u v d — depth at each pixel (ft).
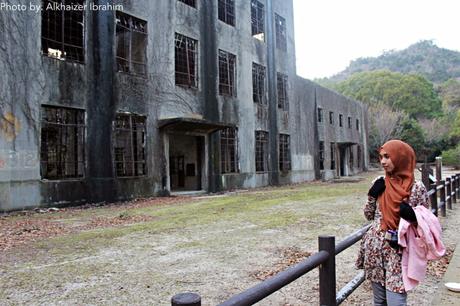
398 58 357.82
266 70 74.95
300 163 86.58
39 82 38.24
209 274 16.84
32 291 14.66
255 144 70.44
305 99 91.91
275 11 79.41
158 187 50.26
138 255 19.97
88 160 41.96
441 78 312.09
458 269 17.72
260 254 20.10
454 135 172.76
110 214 34.65
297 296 14.58
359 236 12.53
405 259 9.38
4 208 35.06
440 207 32.58
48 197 38.22
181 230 26.58
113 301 13.73
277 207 38.52
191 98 55.83
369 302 14.03
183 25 55.31
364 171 138.92
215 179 60.08
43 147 39.78
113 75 45.06
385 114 167.94
